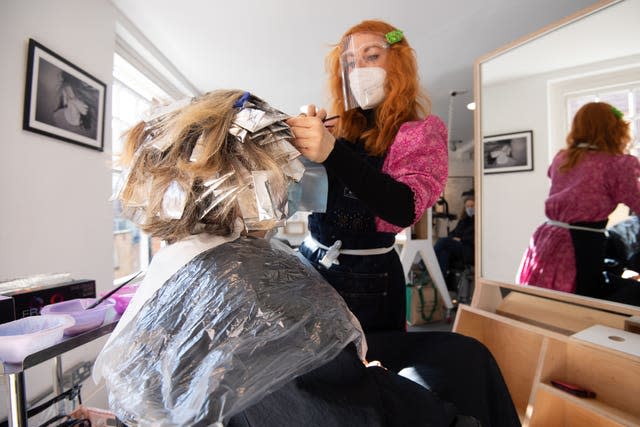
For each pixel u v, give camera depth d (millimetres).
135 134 521
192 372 335
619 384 1033
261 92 2918
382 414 365
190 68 2443
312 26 1877
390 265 785
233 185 429
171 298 405
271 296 396
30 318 575
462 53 2143
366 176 517
